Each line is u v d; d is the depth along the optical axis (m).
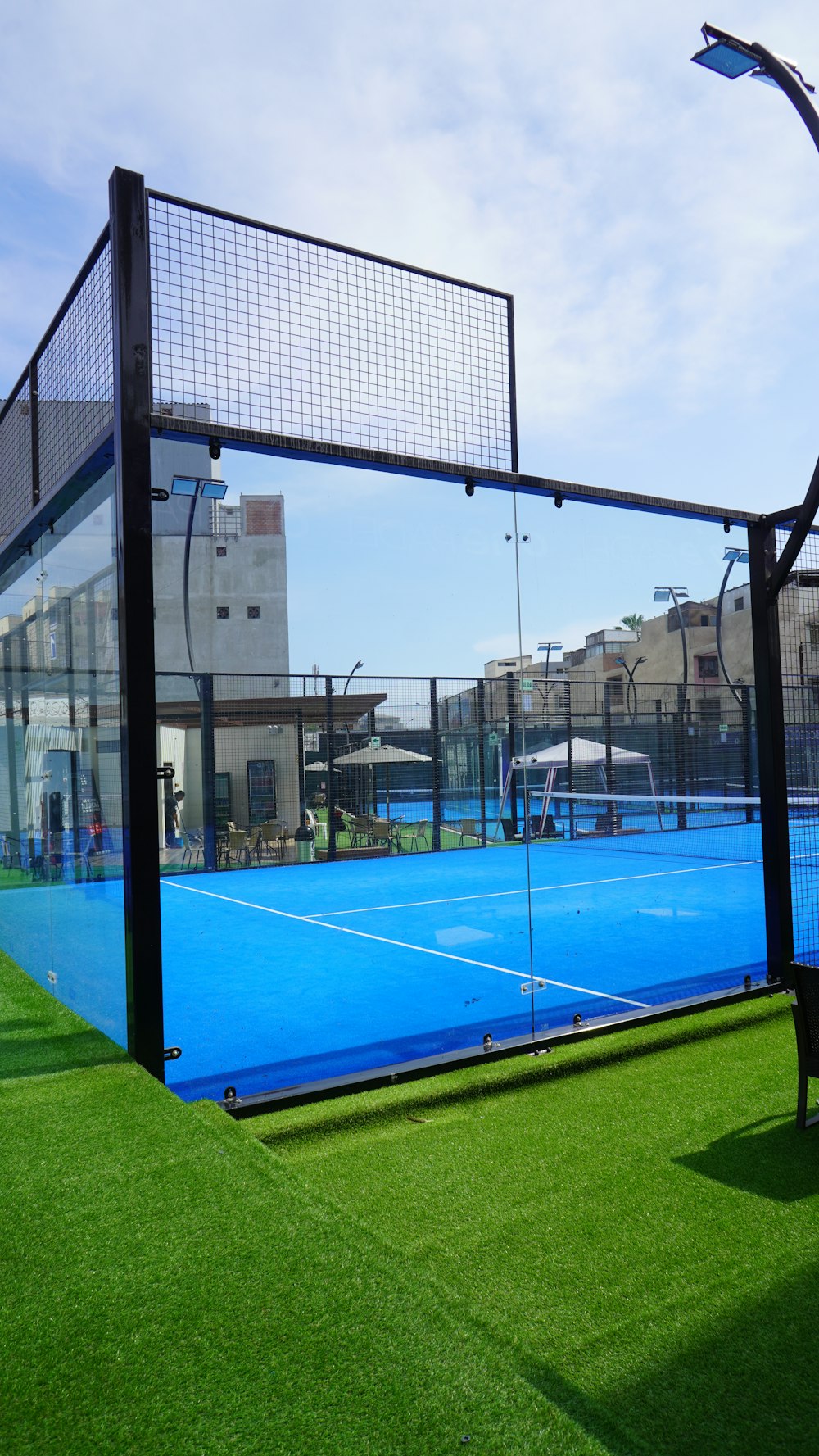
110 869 4.00
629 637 15.17
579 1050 4.46
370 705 16.19
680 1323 2.22
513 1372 1.67
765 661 5.68
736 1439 1.82
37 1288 2.00
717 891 10.52
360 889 11.97
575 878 11.96
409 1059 4.40
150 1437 1.50
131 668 3.65
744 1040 4.78
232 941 8.16
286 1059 4.50
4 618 6.71
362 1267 2.07
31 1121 3.08
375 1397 1.60
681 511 5.45
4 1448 1.48
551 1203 2.93
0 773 6.95
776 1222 2.74
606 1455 1.43
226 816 15.80
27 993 5.48
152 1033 3.69
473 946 7.64
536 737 15.30
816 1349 2.11
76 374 4.50
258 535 19.28
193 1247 2.17
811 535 5.82
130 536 3.66
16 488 6.15
